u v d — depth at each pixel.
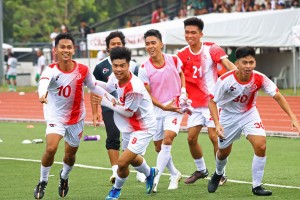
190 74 14.10
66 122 12.15
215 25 34.81
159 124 13.60
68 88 11.99
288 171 15.41
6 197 12.77
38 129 25.75
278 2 42.09
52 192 13.33
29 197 12.76
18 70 55.59
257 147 12.33
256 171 12.49
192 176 14.19
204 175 14.21
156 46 13.25
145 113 12.02
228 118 12.52
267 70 40.31
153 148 19.70
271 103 31.39
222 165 12.91
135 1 76.19
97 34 39.09
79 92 12.12
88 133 23.80
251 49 11.95
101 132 24.05
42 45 60.78
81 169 16.17
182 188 13.61
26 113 31.92
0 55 49.72
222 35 34.94
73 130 12.27
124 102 11.88
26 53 59.47
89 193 13.14
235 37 35.06
